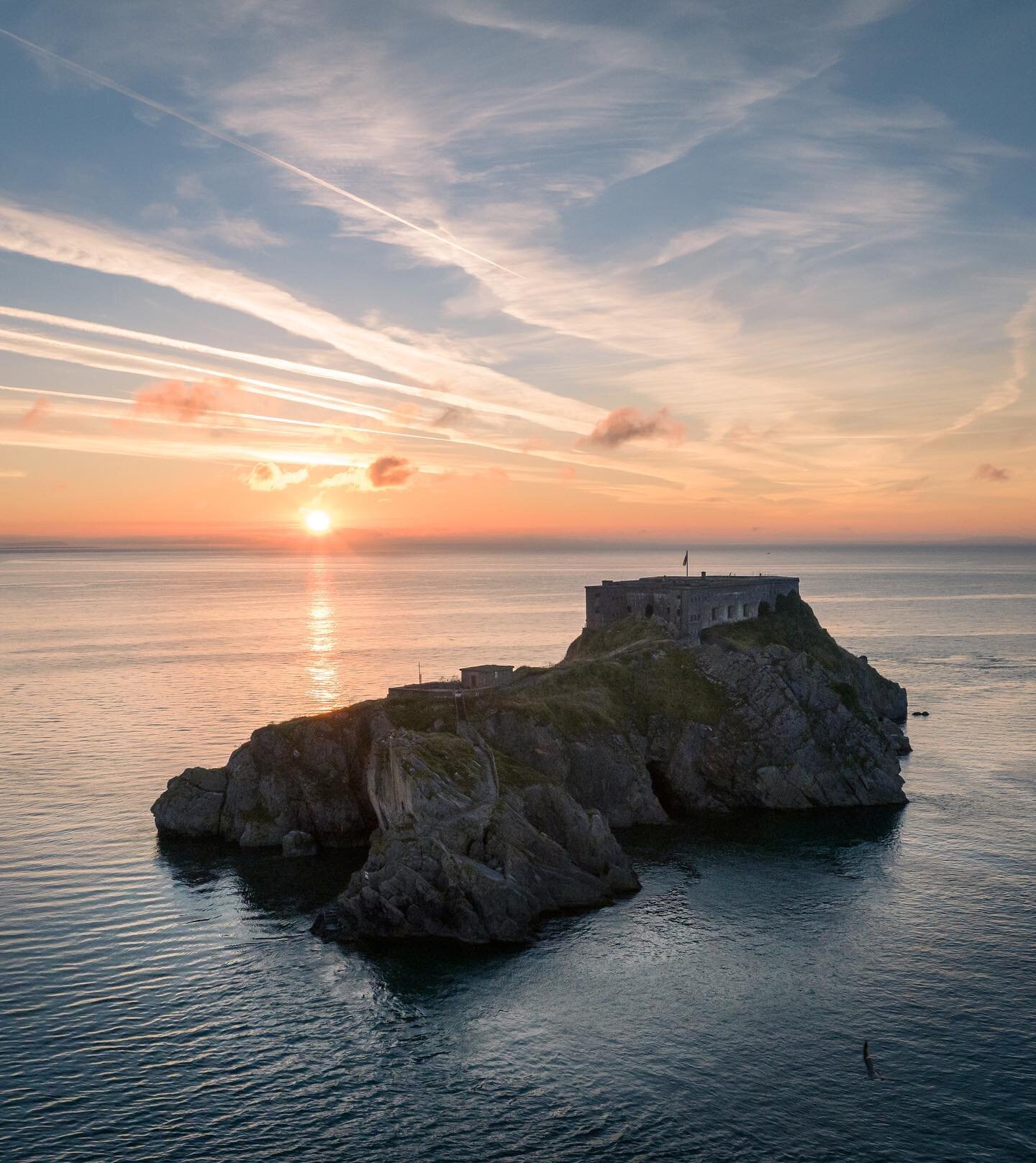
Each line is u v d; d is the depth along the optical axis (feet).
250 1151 196.13
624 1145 197.36
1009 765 486.38
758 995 257.14
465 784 346.54
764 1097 212.84
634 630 547.08
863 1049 230.89
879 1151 194.29
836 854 364.17
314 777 399.03
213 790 398.42
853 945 285.64
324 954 284.00
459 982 267.18
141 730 563.48
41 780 458.91
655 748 448.24
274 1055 230.68
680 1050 232.12
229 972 272.10
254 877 346.13
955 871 343.67
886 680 612.29
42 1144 197.57
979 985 260.42
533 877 319.27
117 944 289.74
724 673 477.36
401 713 416.26
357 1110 209.97
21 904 318.24
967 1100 210.59
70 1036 237.66
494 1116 207.72
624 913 311.88
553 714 422.41
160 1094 215.10
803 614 646.33
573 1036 238.89
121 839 382.42
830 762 437.99
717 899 322.55
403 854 310.24
